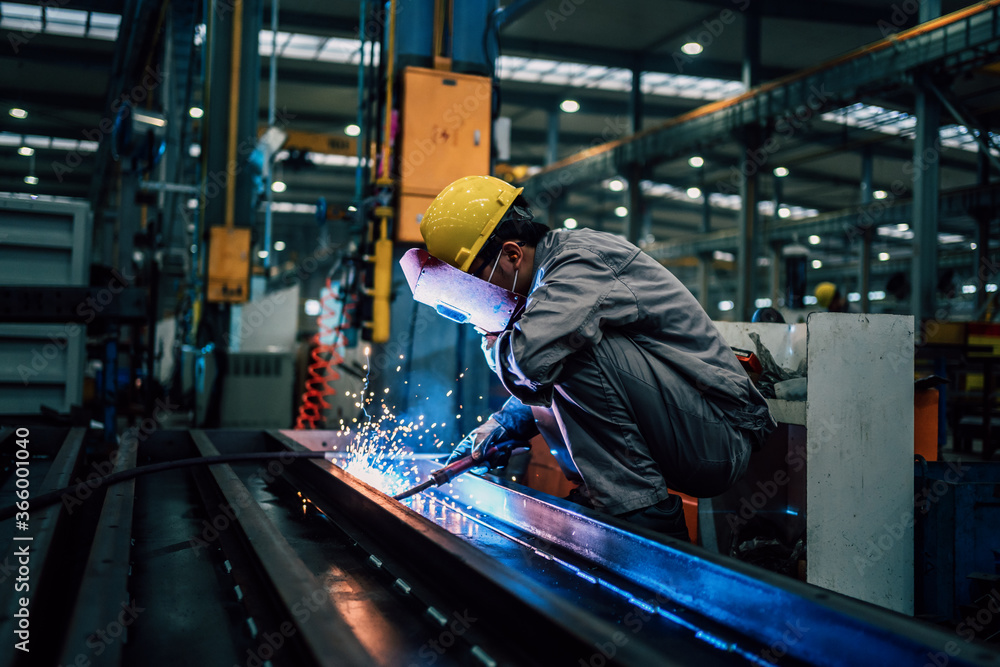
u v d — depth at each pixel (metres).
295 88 19.56
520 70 18.88
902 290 10.18
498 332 1.77
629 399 1.62
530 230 1.75
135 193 5.07
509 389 1.63
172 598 1.25
